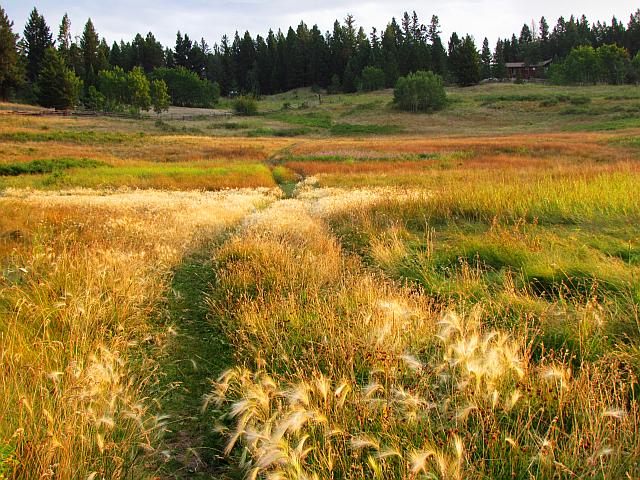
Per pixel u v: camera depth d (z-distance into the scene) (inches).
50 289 207.0
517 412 116.6
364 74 5521.7
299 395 103.8
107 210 493.0
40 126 2476.6
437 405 114.6
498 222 338.3
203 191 896.9
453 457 98.1
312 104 4717.0
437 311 187.9
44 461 99.5
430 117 3730.3
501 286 210.8
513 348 123.6
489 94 4475.9
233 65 6427.2
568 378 119.2
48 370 141.9
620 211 347.9
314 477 85.7
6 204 491.5
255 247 290.8
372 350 144.3
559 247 260.2
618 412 99.3
